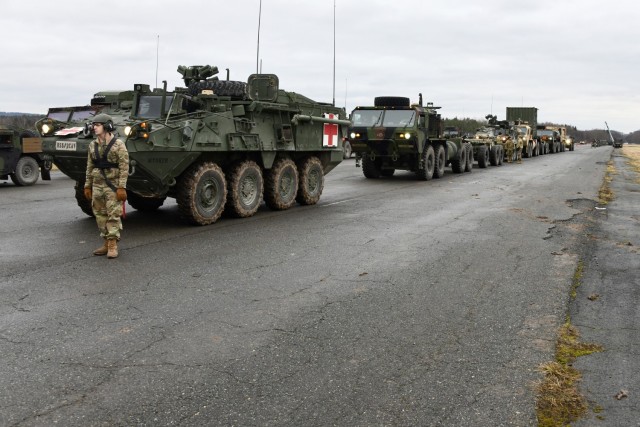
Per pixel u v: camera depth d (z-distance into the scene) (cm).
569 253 777
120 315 505
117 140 714
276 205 1159
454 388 374
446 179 1998
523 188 1661
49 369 395
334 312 522
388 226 977
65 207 1176
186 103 991
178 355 421
